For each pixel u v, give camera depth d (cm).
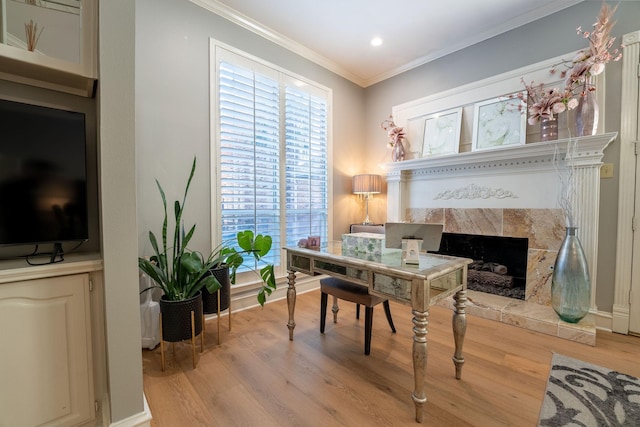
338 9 262
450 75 330
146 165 221
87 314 128
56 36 152
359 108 413
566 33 252
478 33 299
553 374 174
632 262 224
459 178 320
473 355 197
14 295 110
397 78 381
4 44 115
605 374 174
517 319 243
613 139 222
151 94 223
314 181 351
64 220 134
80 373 126
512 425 134
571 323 225
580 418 138
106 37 118
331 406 149
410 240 158
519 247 299
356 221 414
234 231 272
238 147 273
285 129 315
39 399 116
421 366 137
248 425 136
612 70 230
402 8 261
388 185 376
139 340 127
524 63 275
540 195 265
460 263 163
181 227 236
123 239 123
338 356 198
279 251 313
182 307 181
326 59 352
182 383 168
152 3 222
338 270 182
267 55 297
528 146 253
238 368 183
